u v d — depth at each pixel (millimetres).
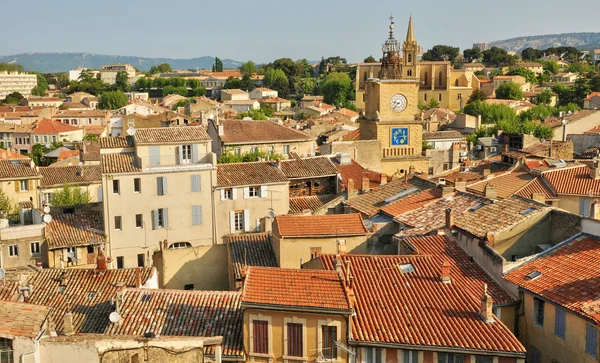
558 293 39969
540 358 41031
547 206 51062
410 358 36812
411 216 58906
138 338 29469
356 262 45344
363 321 38469
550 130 141250
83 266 74938
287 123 196500
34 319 27469
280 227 55469
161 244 66312
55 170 112938
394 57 115562
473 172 86938
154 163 79062
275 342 37719
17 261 72812
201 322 41719
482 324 38188
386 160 113250
